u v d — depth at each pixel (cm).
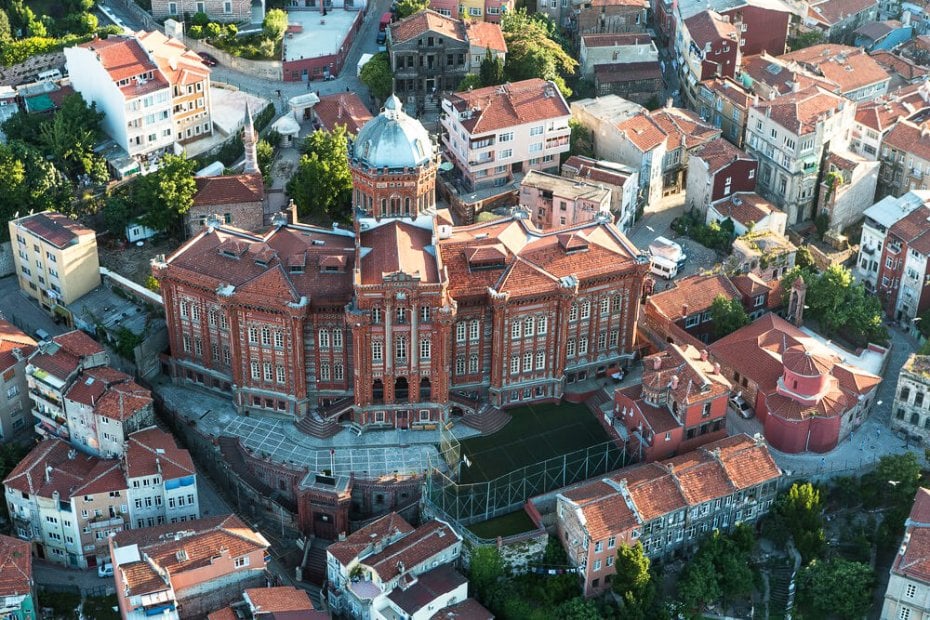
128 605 19112
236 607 19900
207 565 19825
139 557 19688
